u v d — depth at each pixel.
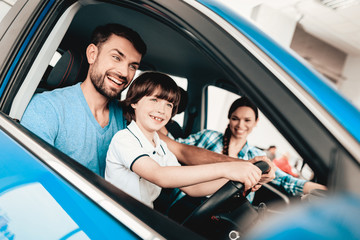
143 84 1.02
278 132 0.45
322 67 7.71
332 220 0.37
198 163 1.28
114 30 1.03
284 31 6.43
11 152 0.62
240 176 0.67
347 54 7.46
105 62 1.02
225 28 0.53
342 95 0.48
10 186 0.57
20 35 0.78
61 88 1.05
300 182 1.17
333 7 5.75
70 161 0.57
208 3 0.57
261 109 0.46
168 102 1.05
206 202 0.61
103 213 0.46
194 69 1.77
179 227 0.44
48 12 0.82
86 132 1.00
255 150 1.53
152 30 1.34
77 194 0.49
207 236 0.61
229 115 1.59
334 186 0.39
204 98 1.88
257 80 0.47
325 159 0.40
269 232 0.41
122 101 1.23
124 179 0.91
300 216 0.40
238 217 0.60
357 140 0.41
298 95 0.45
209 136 1.71
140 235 0.42
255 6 6.06
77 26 1.22
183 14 0.56
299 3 5.69
